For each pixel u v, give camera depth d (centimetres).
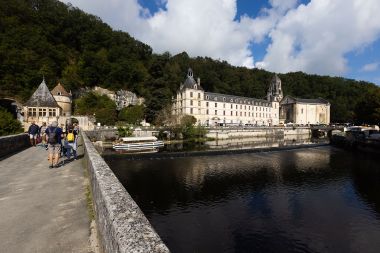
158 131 6056
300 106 13038
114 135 5397
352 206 1862
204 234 1437
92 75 9419
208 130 6950
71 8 12381
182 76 12006
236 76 15350
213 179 2505
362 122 9069
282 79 18038
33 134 1983
